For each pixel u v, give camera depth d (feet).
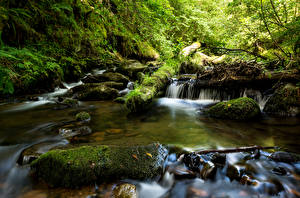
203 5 49.78
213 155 6.42
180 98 20.13
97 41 23.89
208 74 16.87
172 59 29.22
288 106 11.93
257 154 6.72
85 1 23.12
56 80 19.97
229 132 9.37
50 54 17.25
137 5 17.44
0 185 5.16
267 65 15.26
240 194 5.03
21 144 7.68
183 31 44.52
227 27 19.36
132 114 13.41
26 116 12.05
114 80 22.88
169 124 10.98
